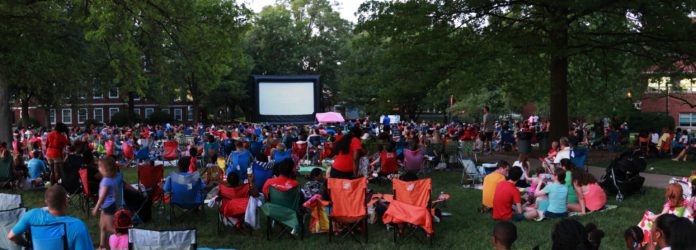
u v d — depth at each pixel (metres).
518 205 8.99
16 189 12.88
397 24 17.47
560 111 19.02
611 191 11.34
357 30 18.42
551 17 15.98
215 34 17.03
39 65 17.19
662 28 15.12
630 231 5.80
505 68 19.55
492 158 20.03
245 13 17.64
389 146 13.30
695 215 7.14
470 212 9.93
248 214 8.08
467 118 49.97
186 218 9.45
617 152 21.97
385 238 8.08
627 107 24.56
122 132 28.55
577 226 4.54
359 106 57.69
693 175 9.37
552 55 16.86
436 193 12.05
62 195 4.86
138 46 17.66
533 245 7.52
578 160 13.28
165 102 43.66
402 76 18.34
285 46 59.03
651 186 12.76
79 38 18.39
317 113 43.22
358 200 7.86
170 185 8.97
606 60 20.44
